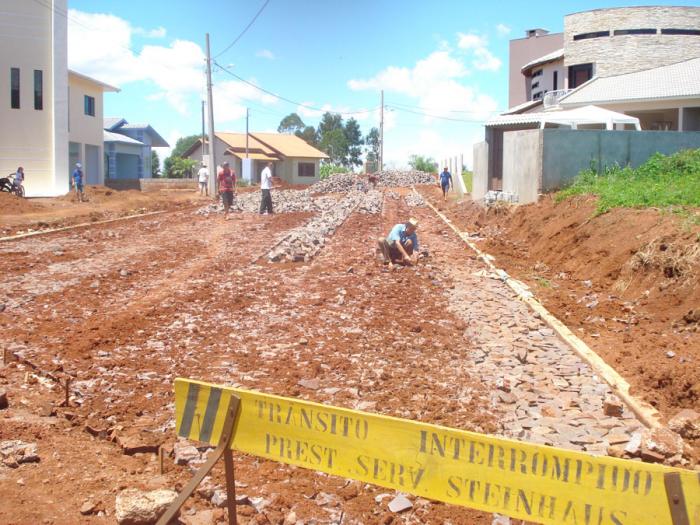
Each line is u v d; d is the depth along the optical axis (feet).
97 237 63.67
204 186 129.90
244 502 14.64
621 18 132.36
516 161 71.87
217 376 23.30
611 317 31.60
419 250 52.03
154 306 33.83
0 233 63.52
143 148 192.34
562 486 10.25
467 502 10.82
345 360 25.17
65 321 30.76
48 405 19.77
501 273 43.50
